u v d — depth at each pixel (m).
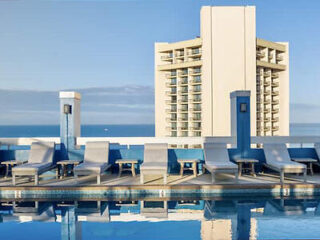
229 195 6.55
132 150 8.56
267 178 7.45
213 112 52.44
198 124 60.38
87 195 6.54
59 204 5.97
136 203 6.00
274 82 62.94
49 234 4.39
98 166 6.90
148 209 5.61
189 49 58.50
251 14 52.59
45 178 7.77
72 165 8.41
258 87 58.06
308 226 4.59
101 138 8.62
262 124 59.50
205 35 52.84
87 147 7.95
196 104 60.56
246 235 4.22
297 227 4.55
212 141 8.56
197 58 58.44
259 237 4.14
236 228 4.53
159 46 63.72
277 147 7.93
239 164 7.95
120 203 6.02
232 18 52.53
